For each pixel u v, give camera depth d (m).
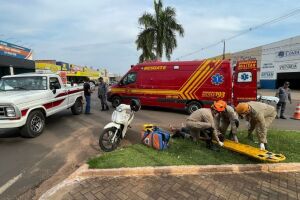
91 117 10.34
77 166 4.83
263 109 5.68
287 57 32.19
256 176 4.40
